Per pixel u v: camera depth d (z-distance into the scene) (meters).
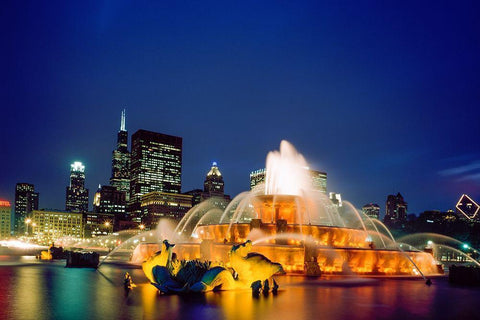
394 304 22.38
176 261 26.66
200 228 53.50
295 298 23.92
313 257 41.41
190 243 45.84
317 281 35.12
